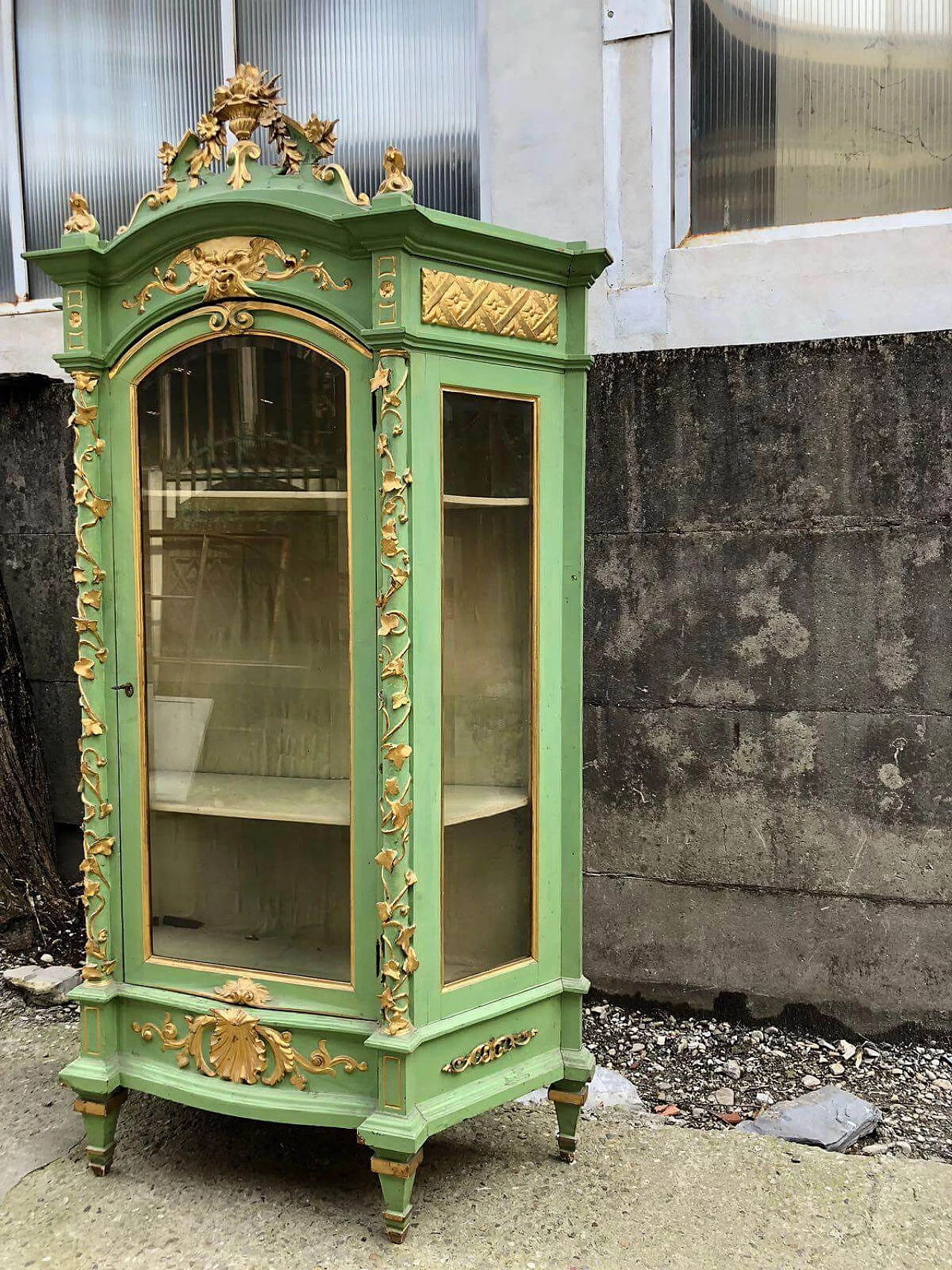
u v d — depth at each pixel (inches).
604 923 118.0
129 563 80.7
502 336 77.1
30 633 136.9
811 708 109.9
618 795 116.4
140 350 79.1
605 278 115.9
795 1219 79.1
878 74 110.9
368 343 71.4
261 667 85.0
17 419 134.3
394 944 73.5
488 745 82.7
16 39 141.6
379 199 68.6
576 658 82.9
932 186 110.0
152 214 77.7
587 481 115.1
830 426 107.3
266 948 81.0
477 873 80.4
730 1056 108.1
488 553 80.9
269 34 131.6
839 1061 107.0
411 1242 75.6
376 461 73.7
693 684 113.3
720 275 111.8
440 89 125.3
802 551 109.0
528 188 118.6
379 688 74.0
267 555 83.0
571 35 115.5
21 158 142.7
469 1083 78.5
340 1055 76.3
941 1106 98.3
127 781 81.7
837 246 107.7
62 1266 72.8
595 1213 79.6
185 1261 73.4
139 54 137.2
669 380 111.7
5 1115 93.5
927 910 107.8
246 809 80.1
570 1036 84.9
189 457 80.7
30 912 129.6
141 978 82.3
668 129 113.2
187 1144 89.2
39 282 143.6
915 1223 78.7
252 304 75.7
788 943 112.1
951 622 105.3
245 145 75.0
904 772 107.7
